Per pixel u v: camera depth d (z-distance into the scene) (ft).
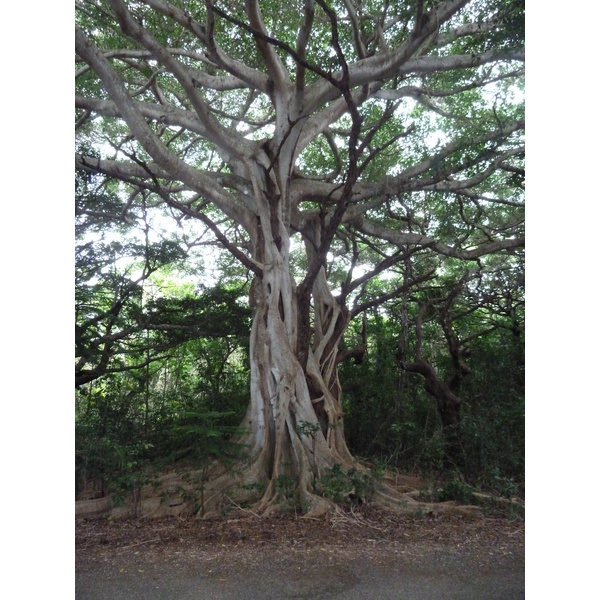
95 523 28.04
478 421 36.99
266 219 36.19
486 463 34.83
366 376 48.24
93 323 40.86
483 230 47.11
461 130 44.32
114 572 20.74
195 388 47.16
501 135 41.06
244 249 52.95
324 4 27.35
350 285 41.19
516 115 42.52
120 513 28.91
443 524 27.53
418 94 43.47
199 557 22.38
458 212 49.62
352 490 30.19
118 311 43.47
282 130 36.76
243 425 34.35
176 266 53.06
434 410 46.65
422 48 34.94
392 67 32.37
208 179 35.55
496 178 49.85
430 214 49.52
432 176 42.27
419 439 40.52
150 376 47.19
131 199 42.57
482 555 22.74
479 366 46.11
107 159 43.37
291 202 40.68
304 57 33.09
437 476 36.14
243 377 49.55
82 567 21.25
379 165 47.85
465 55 36.96
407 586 19.36
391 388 46.73
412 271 49.57
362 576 20.35
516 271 49.29
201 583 19.67
